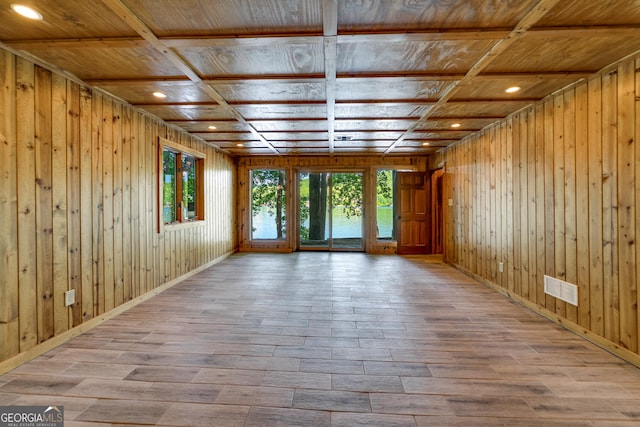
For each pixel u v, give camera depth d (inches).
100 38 77.5
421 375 80.2
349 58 88.4
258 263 226.8
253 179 285.0
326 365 85.0
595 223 96.8
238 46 81.7
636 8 65.1
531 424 63.1
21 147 85.4
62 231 98.3
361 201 281.9
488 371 82.0
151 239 147.3
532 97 118.6
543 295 121.2
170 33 75.5
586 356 89.5
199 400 70.2
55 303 95.5
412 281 174.1
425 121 152.9
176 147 169.3
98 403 69.1
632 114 84.7
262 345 96.5
